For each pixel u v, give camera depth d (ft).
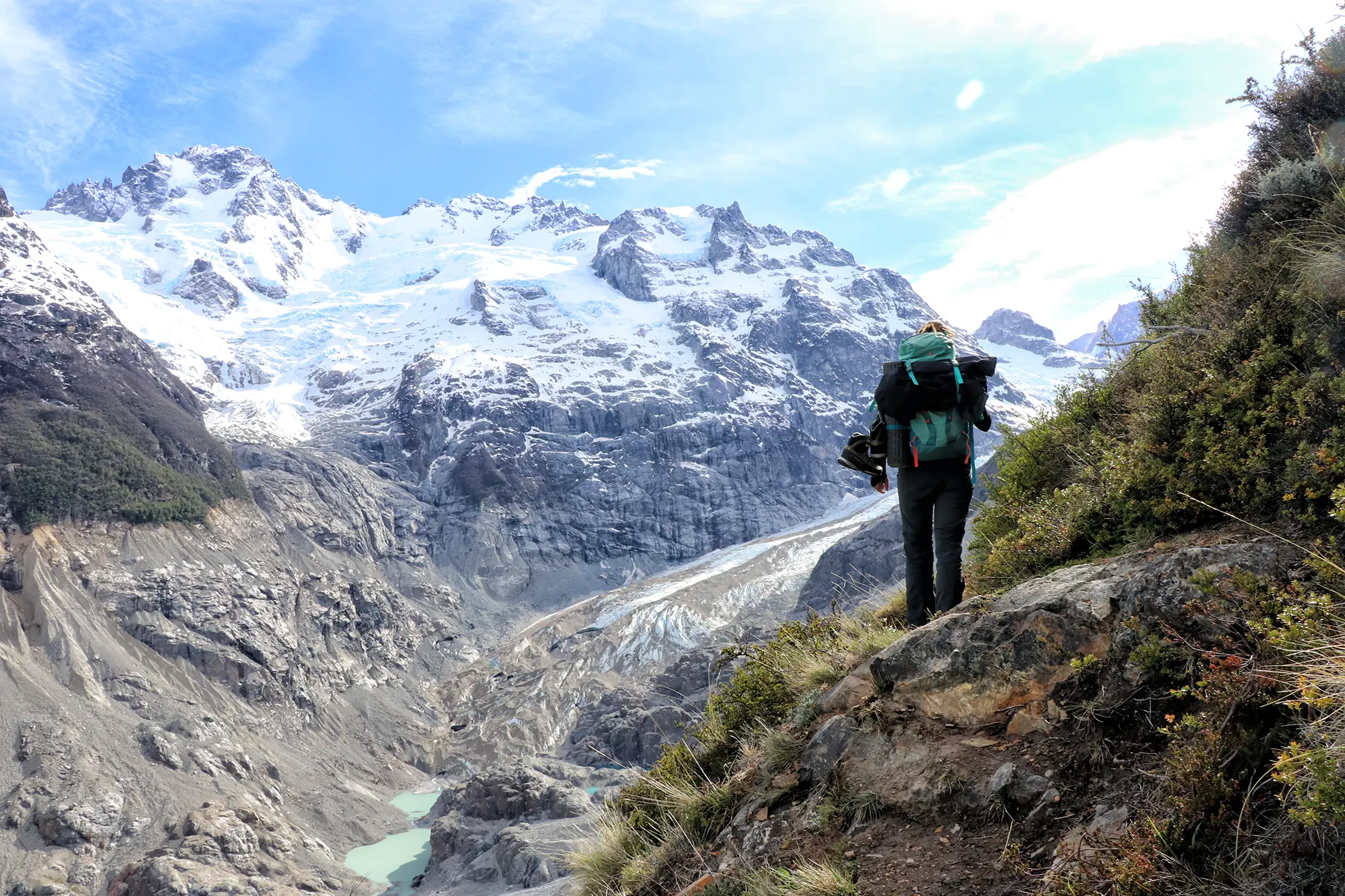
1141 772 9.98
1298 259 15.03
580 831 17.61
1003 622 12.74
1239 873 8.05
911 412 16.67
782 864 12.22
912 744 12.51
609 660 620.90
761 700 17.21
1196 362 15.72
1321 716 8.30
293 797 428.15
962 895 9.99
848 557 606.55
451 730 558.97
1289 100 19.20
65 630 481.46
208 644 517.55
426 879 346.33
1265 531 12.20
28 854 334.65
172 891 303.07
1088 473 17.88
